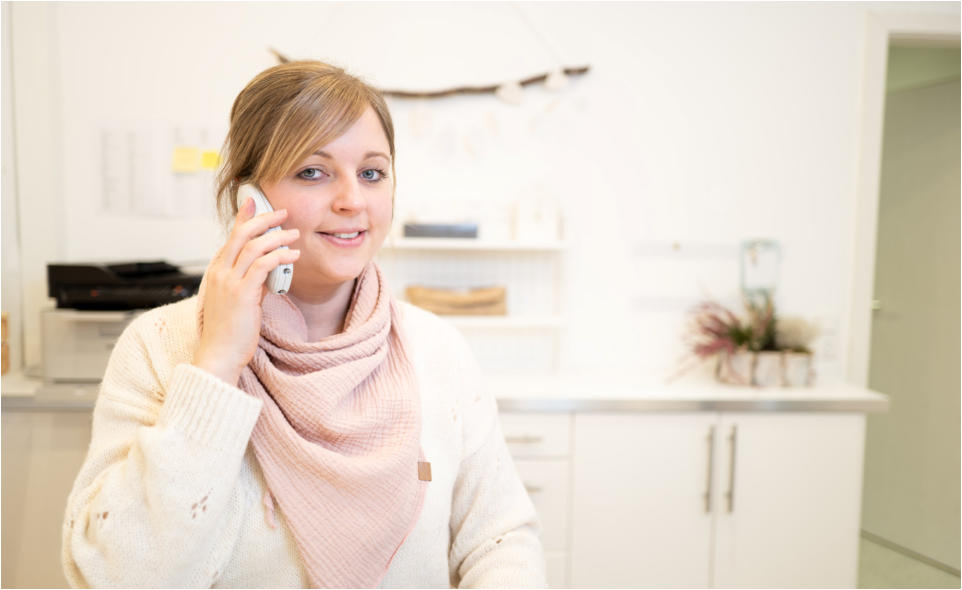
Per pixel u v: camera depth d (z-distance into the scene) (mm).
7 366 2049
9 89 2074
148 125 2162
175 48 2152
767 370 2053
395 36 2203
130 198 2176
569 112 2264
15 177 2105
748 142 2311
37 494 1830
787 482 1961
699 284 2336
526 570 826
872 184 2332
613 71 2262
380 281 878
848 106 2318
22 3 2062
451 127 2238
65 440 1828
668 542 1949
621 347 2340
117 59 2143
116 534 643
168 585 657
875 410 1948
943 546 2584
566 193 2283
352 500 741
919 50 2834
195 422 660
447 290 2219
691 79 2281
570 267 2307
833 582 1986
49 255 2137
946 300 2602
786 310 2355
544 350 2301
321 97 715
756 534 1966
